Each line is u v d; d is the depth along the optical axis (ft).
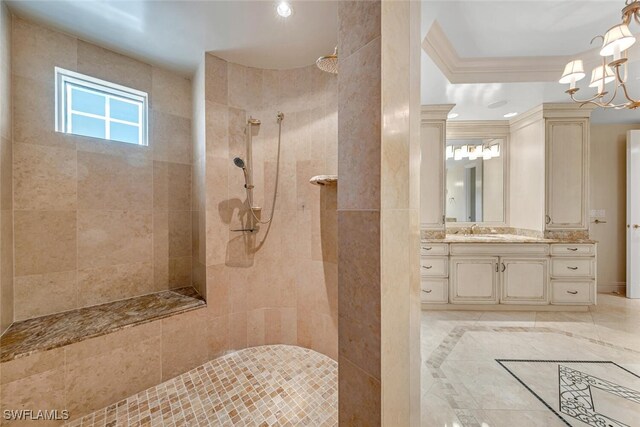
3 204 4.43
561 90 8.21
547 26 6.00
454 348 6.84
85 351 4.35
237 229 6.21
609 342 7.06
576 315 8.82
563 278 9.02
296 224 6.27
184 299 5.96
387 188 2.02
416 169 2.48
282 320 6.45
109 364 4.57
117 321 4.85
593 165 11.30
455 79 7.59
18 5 4.50
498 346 6.91
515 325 8.15
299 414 4.36
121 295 5.92
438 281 9.45
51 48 5.08
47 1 4.43
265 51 5.76
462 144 11.23
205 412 4.40
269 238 6.42
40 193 5.00
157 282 6.43
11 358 3.77
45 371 4.01
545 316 8.77
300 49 5.68
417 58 2.52
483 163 11.15
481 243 9.31
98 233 5.64
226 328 6.05
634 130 10.44
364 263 2.12
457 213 11.21
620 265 11.22
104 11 4.66
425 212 9.95
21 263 4.83
